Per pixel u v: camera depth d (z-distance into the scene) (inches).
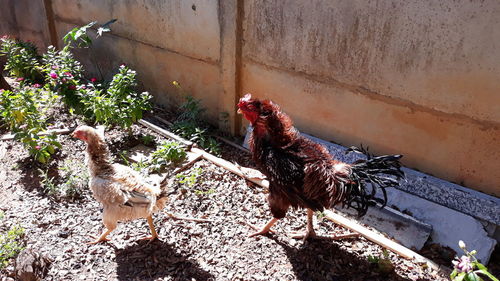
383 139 61.1
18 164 66.5
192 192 61.3
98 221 55.4
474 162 53.8
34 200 59.0
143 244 51.7
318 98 65.9
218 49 74.6
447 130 54.5
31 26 109.5
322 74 63.8
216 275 47.6
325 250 51.9
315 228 55.8
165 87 88.7
